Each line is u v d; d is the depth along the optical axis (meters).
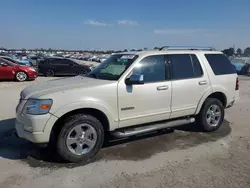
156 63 4.64
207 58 5.39
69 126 3.81
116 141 4.85
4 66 14.68
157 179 3.42
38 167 3.77
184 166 3.81
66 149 3.83
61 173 3.59
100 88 4.02
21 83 14.02
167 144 4.73
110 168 3.75
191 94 5.00
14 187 3.21
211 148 4.54
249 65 21.58
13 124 5.87
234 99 5.82
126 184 3.29
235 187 3.21
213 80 5.34
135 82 4.14
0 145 4.61
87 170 3.69
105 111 4.07
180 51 5.05
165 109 4.71
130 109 4.32
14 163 3.89
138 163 3.92
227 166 3.80
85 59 59.09
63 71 19.16
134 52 4.81
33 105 3.70
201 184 3.28
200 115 5.30
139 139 4.98
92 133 4.04
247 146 4.64
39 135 3.67
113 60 4.89
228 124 6.09
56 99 3.72
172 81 4.76
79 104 3.83
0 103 8.19
